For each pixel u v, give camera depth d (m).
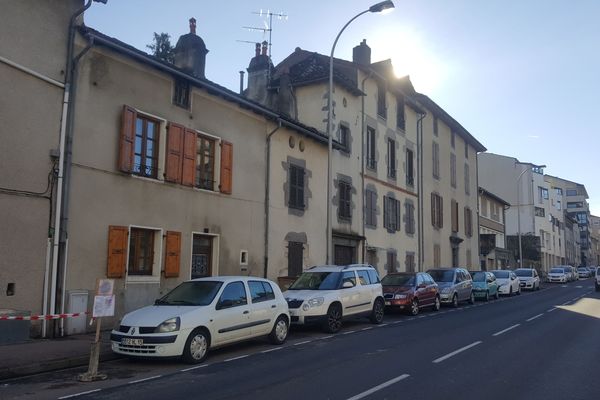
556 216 78.94
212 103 16.11
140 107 13.70
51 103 11.54
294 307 13.62
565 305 23.33
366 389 7.61
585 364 9.56
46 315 10.32
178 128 14.70
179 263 14.51
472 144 41.94
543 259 68.12
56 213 11.47
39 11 11.38
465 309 21.81
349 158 23.58
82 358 9.46
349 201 23.23
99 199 12.49
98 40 12.39
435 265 32.38
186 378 8.38
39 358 9.15
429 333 13.84
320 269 15.53
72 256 11.80
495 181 63.69
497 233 49.84
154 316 9.62
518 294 33.16
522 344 11.86
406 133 29.75
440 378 8.36
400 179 28.52
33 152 11.10
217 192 16.08
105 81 12.82
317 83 23.17
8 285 10.54
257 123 18.03
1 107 10.53
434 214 32.75
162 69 14.16
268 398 7.12
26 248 10.88
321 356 10.38
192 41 18.44
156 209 13.99
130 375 8.62
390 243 26.84
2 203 10.49
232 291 10.88
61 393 7.42
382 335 13.50
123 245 12.94
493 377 8.45
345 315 14.54
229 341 10.45
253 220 17.53
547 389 7.70
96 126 12.52
